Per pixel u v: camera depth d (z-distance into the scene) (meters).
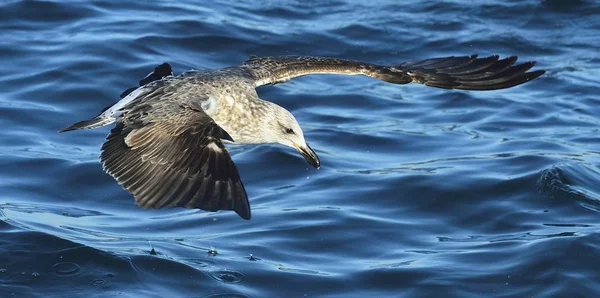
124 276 13.45
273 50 20.16
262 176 16.14
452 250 14.18
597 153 16.94
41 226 14.51
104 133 17.12
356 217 14.92
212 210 8.95
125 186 9.09
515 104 18.70
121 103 9.99
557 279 13.41
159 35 19.97
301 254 14.11
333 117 18.16
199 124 9.30
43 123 17.22
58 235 14.21
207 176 9.09
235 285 13.38
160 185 9.05
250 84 11.02
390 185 15.74
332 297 13.23
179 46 19.84
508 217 14.95
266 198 15.56
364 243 14.36
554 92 19.23
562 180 15.71
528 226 14.75
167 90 10.16
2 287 13.16
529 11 22.06
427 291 13.27
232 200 9.02
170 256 13.91
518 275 13.52
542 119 18.22
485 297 13.19
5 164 16.03
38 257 13.75
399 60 20.30
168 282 13.41
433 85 11.51
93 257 13.77
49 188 15.63
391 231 14.65
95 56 18.98
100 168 16.08
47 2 20.62
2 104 17.55
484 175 16.00
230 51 19.94
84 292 13.12
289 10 21.81
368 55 20.39
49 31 19.89
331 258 14.03
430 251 14.19
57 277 13.41
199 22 20.58
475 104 18.75
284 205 15.31
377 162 16.67
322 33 20.86
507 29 21.50
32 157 16.25
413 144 17.25
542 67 20.22
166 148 9.15
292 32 20.77
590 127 17.97
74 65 18.67
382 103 18.72
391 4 22.34
